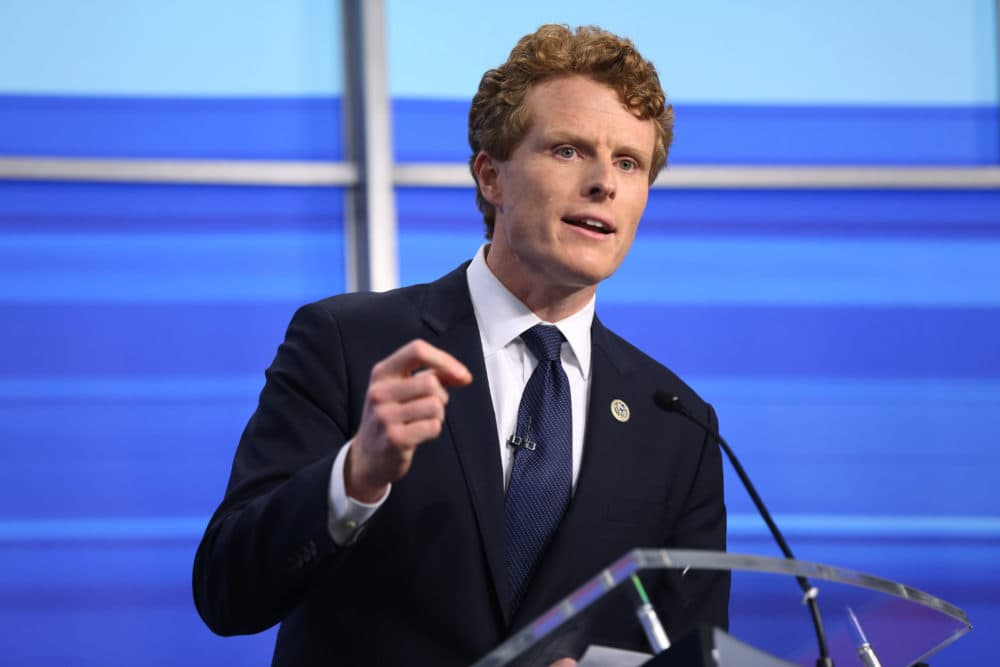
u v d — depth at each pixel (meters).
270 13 14.73
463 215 14.73
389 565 6.26
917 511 14.68
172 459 13.91
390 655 6.15
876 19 15.49
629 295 14.83
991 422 14.90
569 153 6.77
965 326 15.09
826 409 14.80
